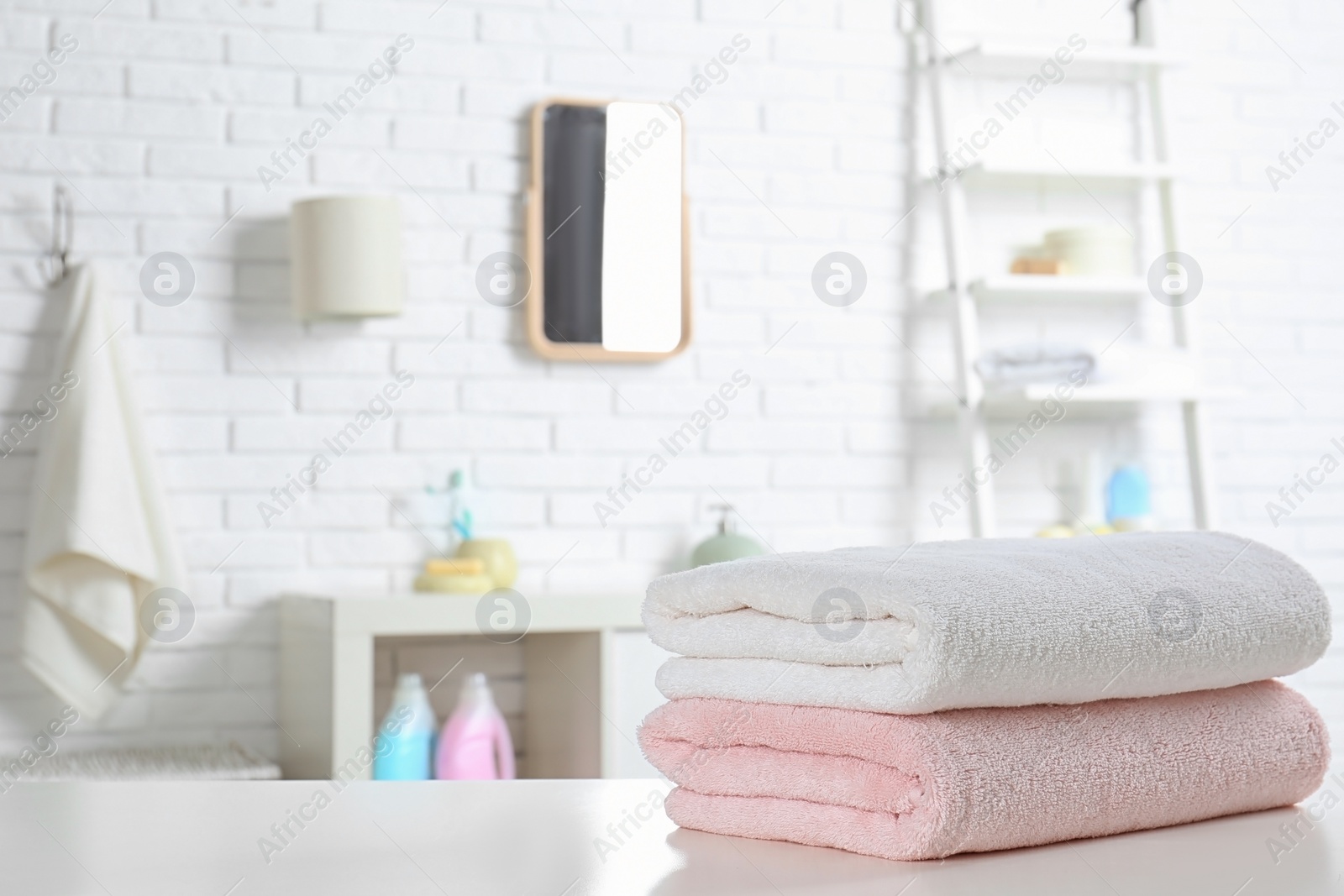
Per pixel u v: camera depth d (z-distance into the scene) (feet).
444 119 7.47
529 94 7.59
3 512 6.81
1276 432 8.55
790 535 7.82
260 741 7.13
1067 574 1.78
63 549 6.39
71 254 6.98
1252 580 1.94
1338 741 8.46
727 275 7.82
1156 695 1.84
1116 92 8.45
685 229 7.72
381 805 1.97
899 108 8.12
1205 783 1.79
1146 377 7.55
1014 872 1.52
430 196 7.43
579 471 7.55
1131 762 1.72
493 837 1.72
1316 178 8.73
